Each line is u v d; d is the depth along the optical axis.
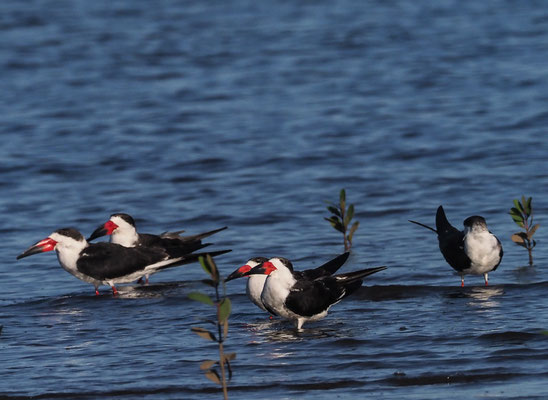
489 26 39.66
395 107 27.36
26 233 17.14
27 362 10.59
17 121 26.94
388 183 19.86
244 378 9.91
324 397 9.31
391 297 13.07
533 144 22.47
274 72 33.19
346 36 38.97
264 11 45.72
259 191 19.69
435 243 15.70
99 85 31.88
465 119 25.39
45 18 44.06
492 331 11.13
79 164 22.41
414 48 36.12
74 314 12.67
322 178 20.53
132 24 42.88
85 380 9.95
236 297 13.41
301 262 14.87
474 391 9.33
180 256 14.28
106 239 16.81
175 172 21.48
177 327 11.95
